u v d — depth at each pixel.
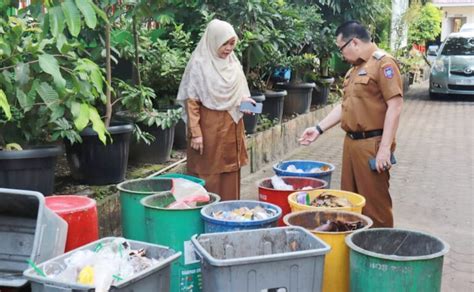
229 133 4.26
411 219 5.33
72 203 3.12
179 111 5.40
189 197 3.32
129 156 5.34
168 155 5.55
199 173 4.30
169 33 6.73
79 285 2.28
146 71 5.92
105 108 4.88
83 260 2.55
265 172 7.11
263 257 2.43
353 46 3.88
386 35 14.48
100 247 2.75
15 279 2.69
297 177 4.00
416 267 2.51
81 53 4.97
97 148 4.42
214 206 3.24
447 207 5.73
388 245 2.89
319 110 9.87
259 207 3.29
